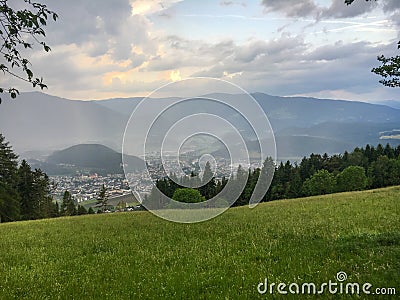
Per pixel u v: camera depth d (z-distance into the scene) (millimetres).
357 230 11328
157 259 9781
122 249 11648
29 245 13555
